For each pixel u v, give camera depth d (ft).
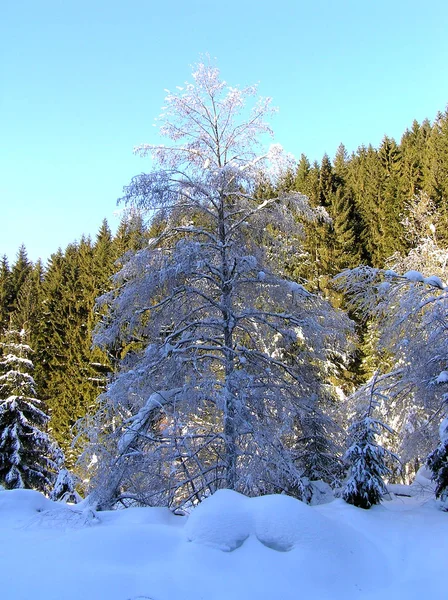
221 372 30.94
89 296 88.89
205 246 29.78
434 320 27.73
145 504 26.58
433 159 82.53
